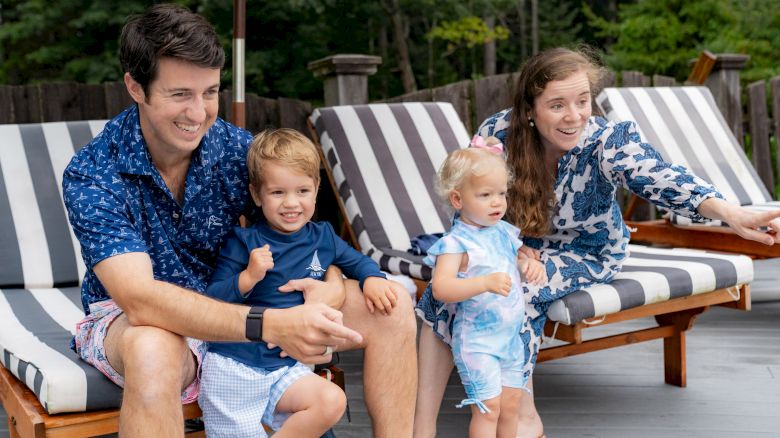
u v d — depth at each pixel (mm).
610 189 2639
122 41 1975
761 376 3322
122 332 1921
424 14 13414
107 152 2070
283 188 2199
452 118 4211
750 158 6648
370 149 3898
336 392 1980
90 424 1944
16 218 3174
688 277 2791
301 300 2217
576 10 18125
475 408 2422
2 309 2730
